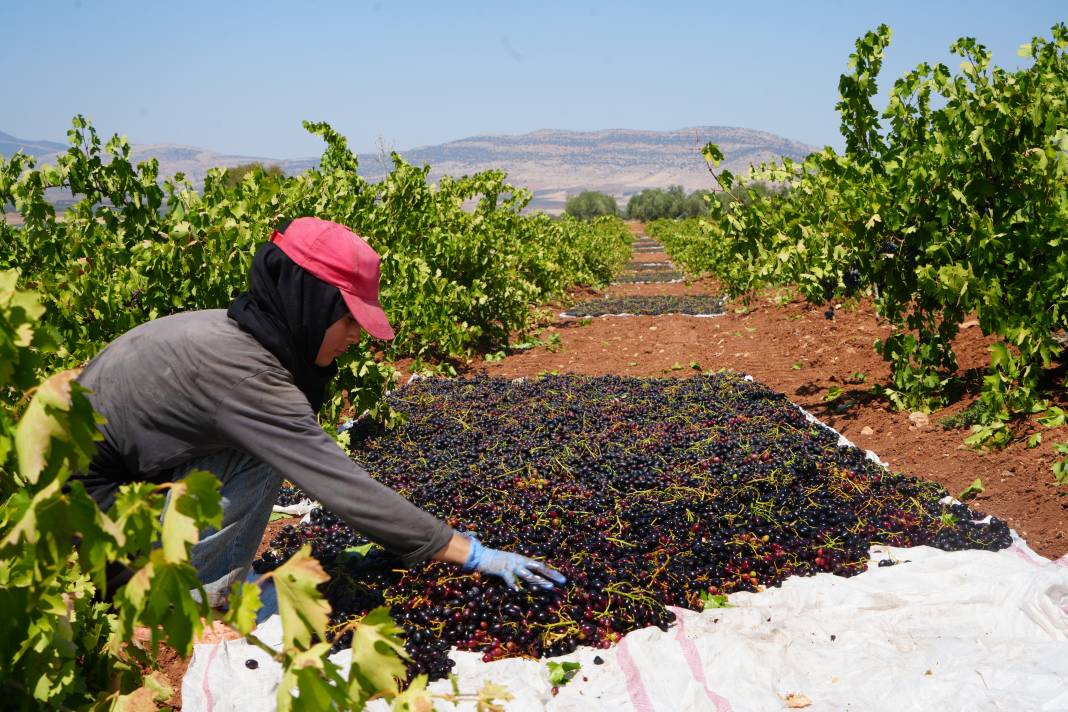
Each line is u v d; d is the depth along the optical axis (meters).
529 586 3.64
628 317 15.53
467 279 12.00
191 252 5.64
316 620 1.61
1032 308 6.27
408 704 1.63
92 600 2.82
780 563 4.19
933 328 7.36
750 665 3.35
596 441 6.14
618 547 4.30
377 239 9.52
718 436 6.11
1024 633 3.49
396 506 3.19
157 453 3.05
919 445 6.40
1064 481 5.04
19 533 1.51
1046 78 6.93
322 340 3.08
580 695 3.27
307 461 3.04
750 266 9.74
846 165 7.87
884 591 3.91
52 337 1.61
